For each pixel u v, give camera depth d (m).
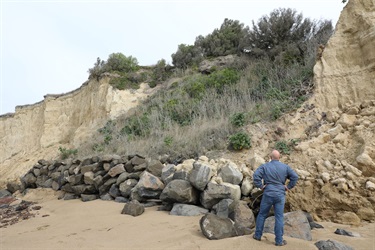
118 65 21.41
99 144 13.98
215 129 9.73
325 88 8.49
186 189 6.55
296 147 7.15
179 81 17.69
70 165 11.28
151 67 22.00
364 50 8.18
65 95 24.27
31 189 12.51
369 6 8.55
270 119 8.83
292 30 13.76
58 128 22.78
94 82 21.67
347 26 8.84
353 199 5.33
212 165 7.29
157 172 8.23
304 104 8.60
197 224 5.46
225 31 19.48
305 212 5.59
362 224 4.95
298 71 10.84
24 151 24.47
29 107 27.20
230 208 5.50
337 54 8.76
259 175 4.45
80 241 5.11
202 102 12.98
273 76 11.76
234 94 12.34
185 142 9.87
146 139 12.15
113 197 8.71
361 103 7.60
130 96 19.23
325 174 5.88
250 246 4.00
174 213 6.42
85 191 9.63
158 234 5.12
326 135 7.10
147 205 7.42
